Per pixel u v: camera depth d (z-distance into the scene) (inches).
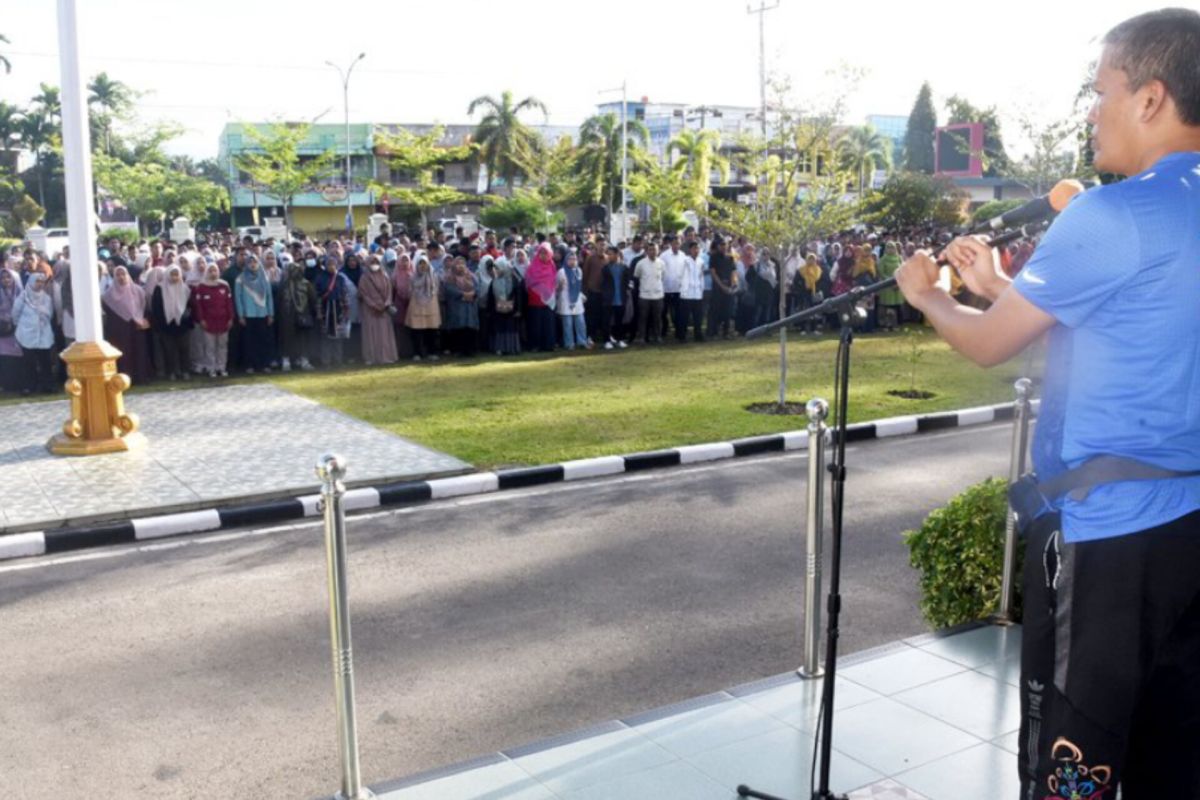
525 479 349.4
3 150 2485.2
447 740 175.2
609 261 710.5
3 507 312.3
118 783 163.2
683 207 1811.0
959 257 94.3
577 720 181.9
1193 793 84.4
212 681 200.1
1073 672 82.4
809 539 176.9
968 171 2187.5
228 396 515.8
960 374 578.2
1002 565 199.0
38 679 201.9
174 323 567.8
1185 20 80.3
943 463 379.2
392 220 2197.3
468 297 648.4
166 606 241.0
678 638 217.6
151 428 435.2
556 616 230.7
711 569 261.1
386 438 408.8
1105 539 80.4
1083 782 82.3
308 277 614.5
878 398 497.4
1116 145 84.4
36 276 525.7
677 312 737.6
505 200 2030.0
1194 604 81.8
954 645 190.5
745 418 445.7
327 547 140.8
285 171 1931.6
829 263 832.3
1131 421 80.0
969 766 148.4
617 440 400.8
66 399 509.7
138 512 308.2
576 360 644.1
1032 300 81.7
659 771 148.6
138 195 2015.3
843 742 156.0
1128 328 79.3
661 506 321.1
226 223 2642.7
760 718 164.7
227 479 344.8
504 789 144.6
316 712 186.7
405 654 211.2
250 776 164.9
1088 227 79.4
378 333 625.6
